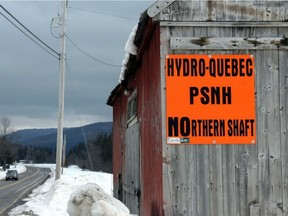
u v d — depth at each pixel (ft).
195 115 23.94
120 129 47.11
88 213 25.31
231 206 23.57
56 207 66.54
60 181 91.15
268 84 24.36
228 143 23.95
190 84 24.04
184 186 23.48
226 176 23.75
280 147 24.12
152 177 26.81
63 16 93.50
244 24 24.34
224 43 24.21
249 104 24.20
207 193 23.54
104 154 316.60
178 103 23.93
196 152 23.77
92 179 135.74
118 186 48.70
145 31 26.09
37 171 298.35
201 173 23.65
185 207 23.34
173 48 23.97
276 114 24.26
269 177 23.91
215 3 24.30
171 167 23.54
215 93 24.12
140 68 32.48
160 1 23.89
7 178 185.16
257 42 24.35
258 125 24.16
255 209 23.63
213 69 24.17
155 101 25.66
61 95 94.94
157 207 24.93
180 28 24.14
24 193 106.01
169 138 23.71
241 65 24.29
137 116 34.01
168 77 23.98
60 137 96.73
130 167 38.29
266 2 24.56
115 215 23.58
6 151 397.39
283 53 24.53
